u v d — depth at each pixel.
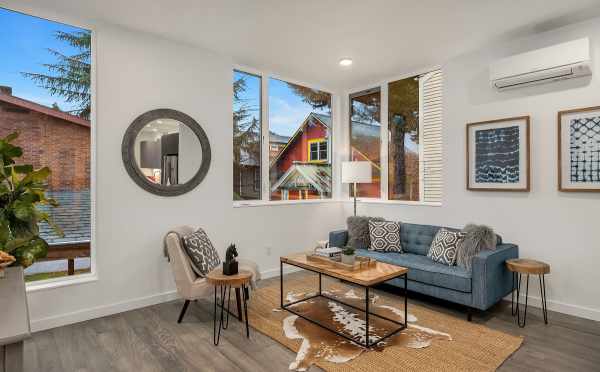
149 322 2.97
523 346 2.53
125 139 3.24
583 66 2.94
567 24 3.15
